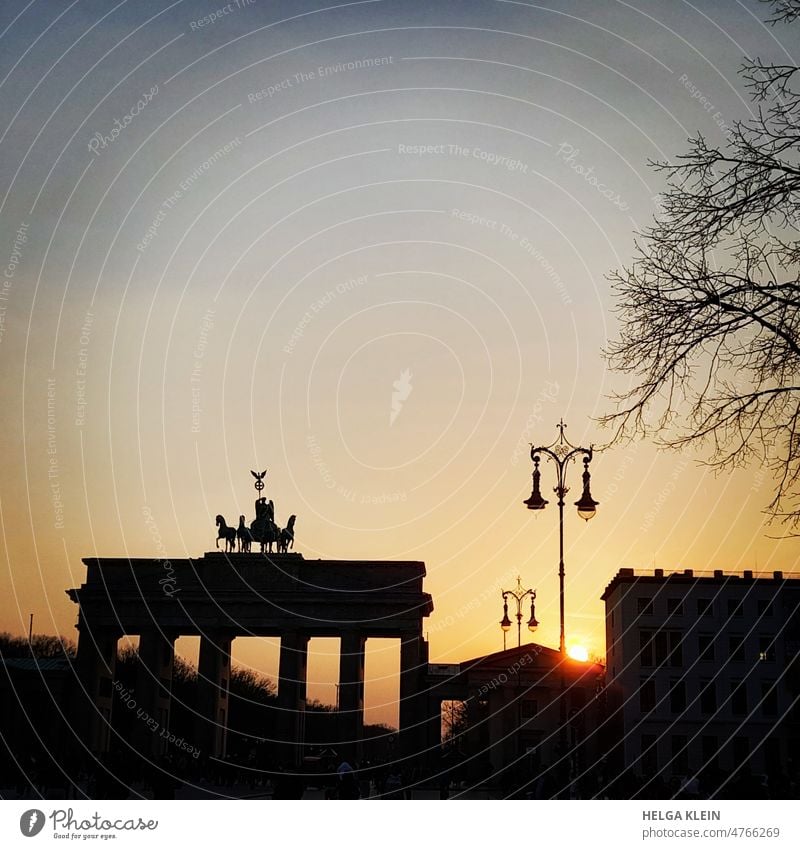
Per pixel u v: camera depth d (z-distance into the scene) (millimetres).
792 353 25453
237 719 168875
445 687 125188
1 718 106438
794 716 106812
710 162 26125
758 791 31438
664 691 108938
